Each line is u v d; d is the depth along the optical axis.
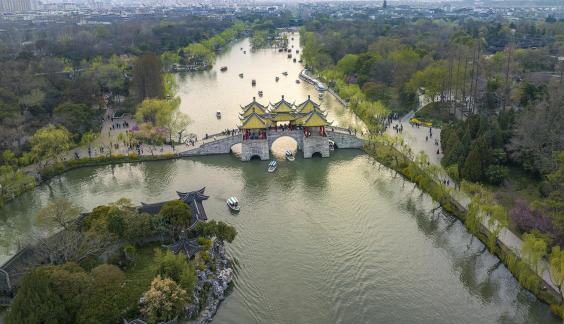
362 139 173.38
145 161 162.88
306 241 116.00
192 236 109.31
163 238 108.44
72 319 79.50
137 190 143.12
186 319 87.38
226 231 108.19
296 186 145.50
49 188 146.88
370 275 104.00
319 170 157.12
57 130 155.62
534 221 107.94
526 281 95.25
